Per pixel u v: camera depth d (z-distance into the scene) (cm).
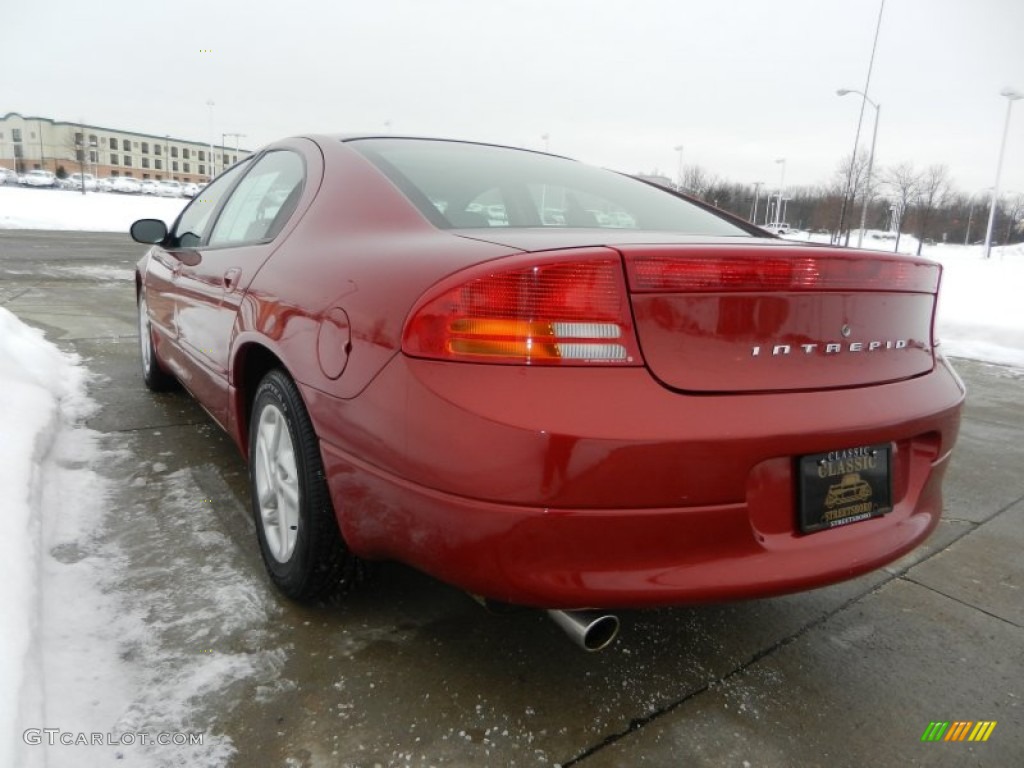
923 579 256
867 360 171
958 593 246
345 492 172
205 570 226
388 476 156
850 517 167
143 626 195
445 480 143
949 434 190
